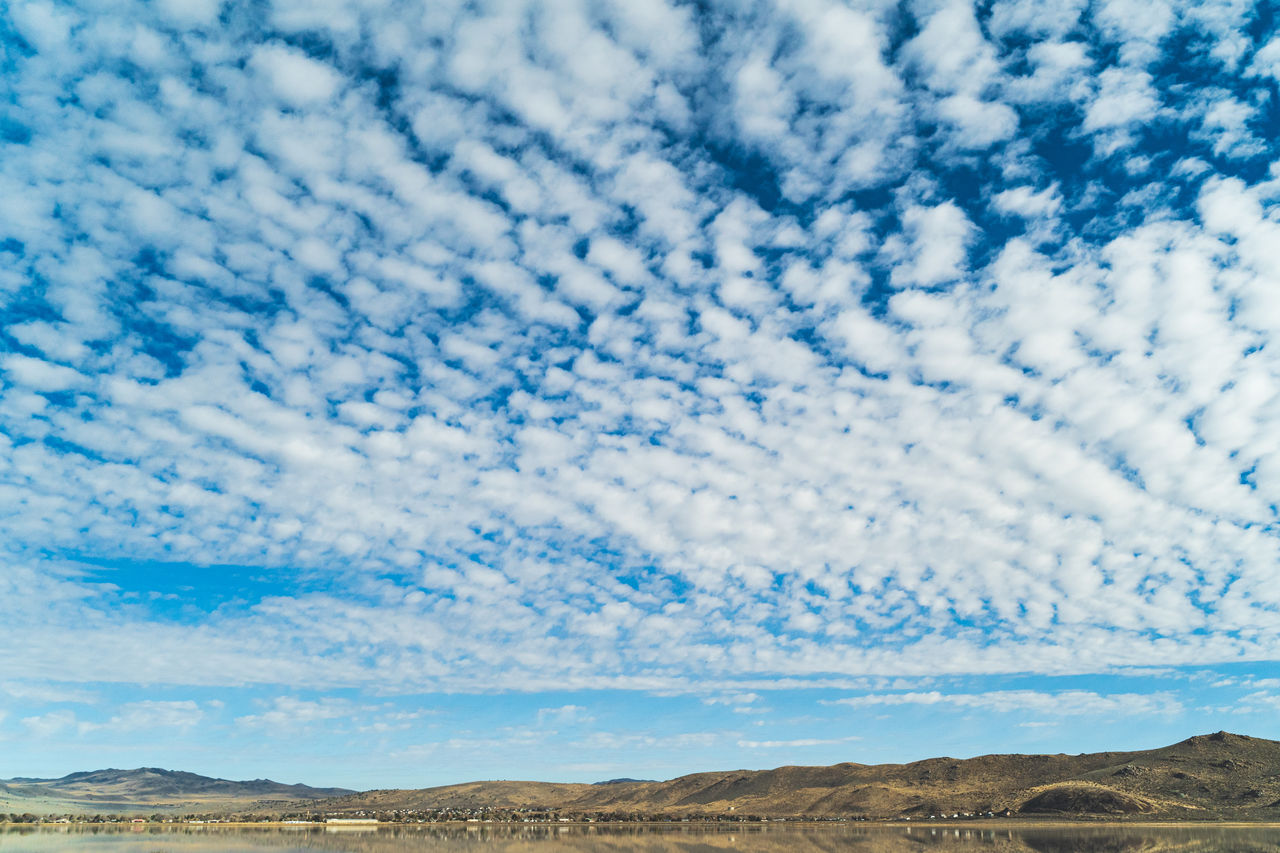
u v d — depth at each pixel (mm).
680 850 107562
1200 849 91625
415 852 103750
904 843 113938
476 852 104438
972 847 101750
